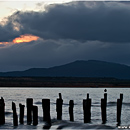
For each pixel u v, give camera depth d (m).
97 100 84.69
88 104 35.22
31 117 32.69
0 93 141.38
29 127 31.41
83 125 31.84
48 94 133.25
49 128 30.88
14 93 143.00
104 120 35.84
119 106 36.53
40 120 34.59
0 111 33.25
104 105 35.84
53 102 72.88
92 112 51.94
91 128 30.64
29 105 32.62
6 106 61.94
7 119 38.78
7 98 95.50
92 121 38.03
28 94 131.62
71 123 33.06
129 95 125.38
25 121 35.81
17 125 32.44
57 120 35.44
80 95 123.19
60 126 31.61
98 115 47.56
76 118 43.38
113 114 49.31
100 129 30.27
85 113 33.88
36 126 31.64
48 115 32.84
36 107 32.12
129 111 54.19
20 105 33.34
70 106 35.59
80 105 67.56
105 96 40.50
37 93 145.12
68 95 123.12
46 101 32.88
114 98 98.19
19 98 95.94
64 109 56.47
